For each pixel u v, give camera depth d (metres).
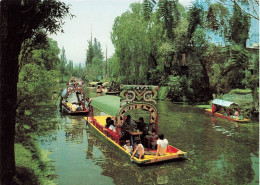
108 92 41.97
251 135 14.88
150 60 35.34
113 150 12.20
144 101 11.70
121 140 11.98
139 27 32.28
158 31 30.88
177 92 30.56
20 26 6.40
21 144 11.14
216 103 21.41
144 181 8.73
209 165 10.19
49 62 35.47
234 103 19.88
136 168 9.85
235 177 8.98
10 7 6.12
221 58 22.09
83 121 19.27
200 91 30.92
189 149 12.36
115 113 11.89
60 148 12.57
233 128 16.69
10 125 6.65
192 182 8.59
